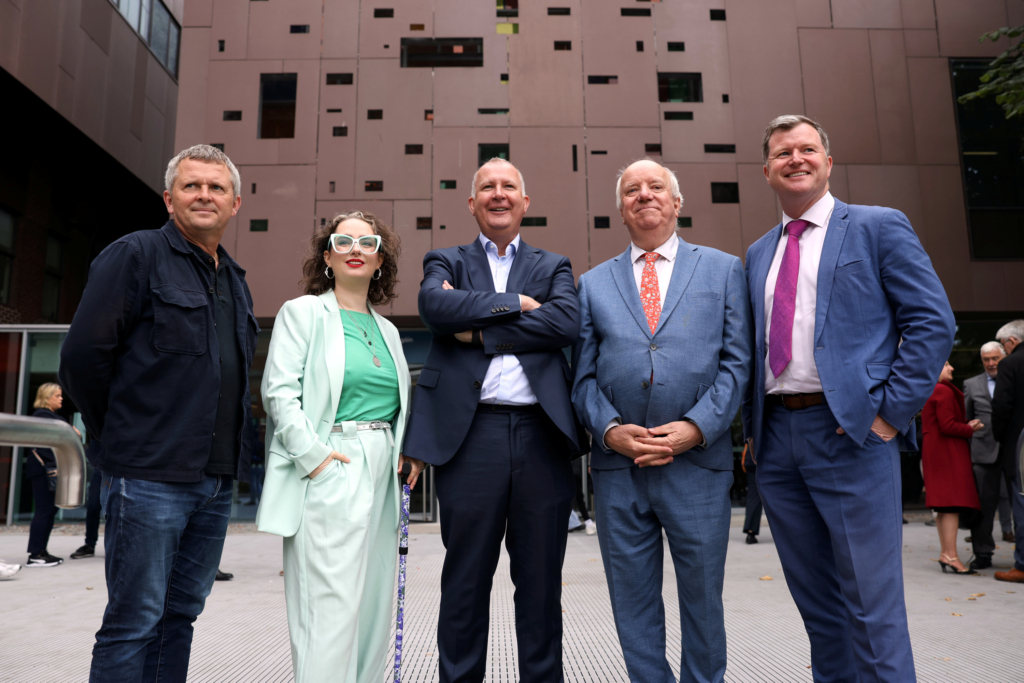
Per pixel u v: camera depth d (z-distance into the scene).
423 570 5.67
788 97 11.69
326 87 11.62
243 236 11.20
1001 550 6.33
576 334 2.43
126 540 1.89
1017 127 11.70
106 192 16.33
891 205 11.40
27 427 1.49
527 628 2.32
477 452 2.33
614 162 11.52
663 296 2.52
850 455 2.15
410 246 11.27
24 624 3.79
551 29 11.84
